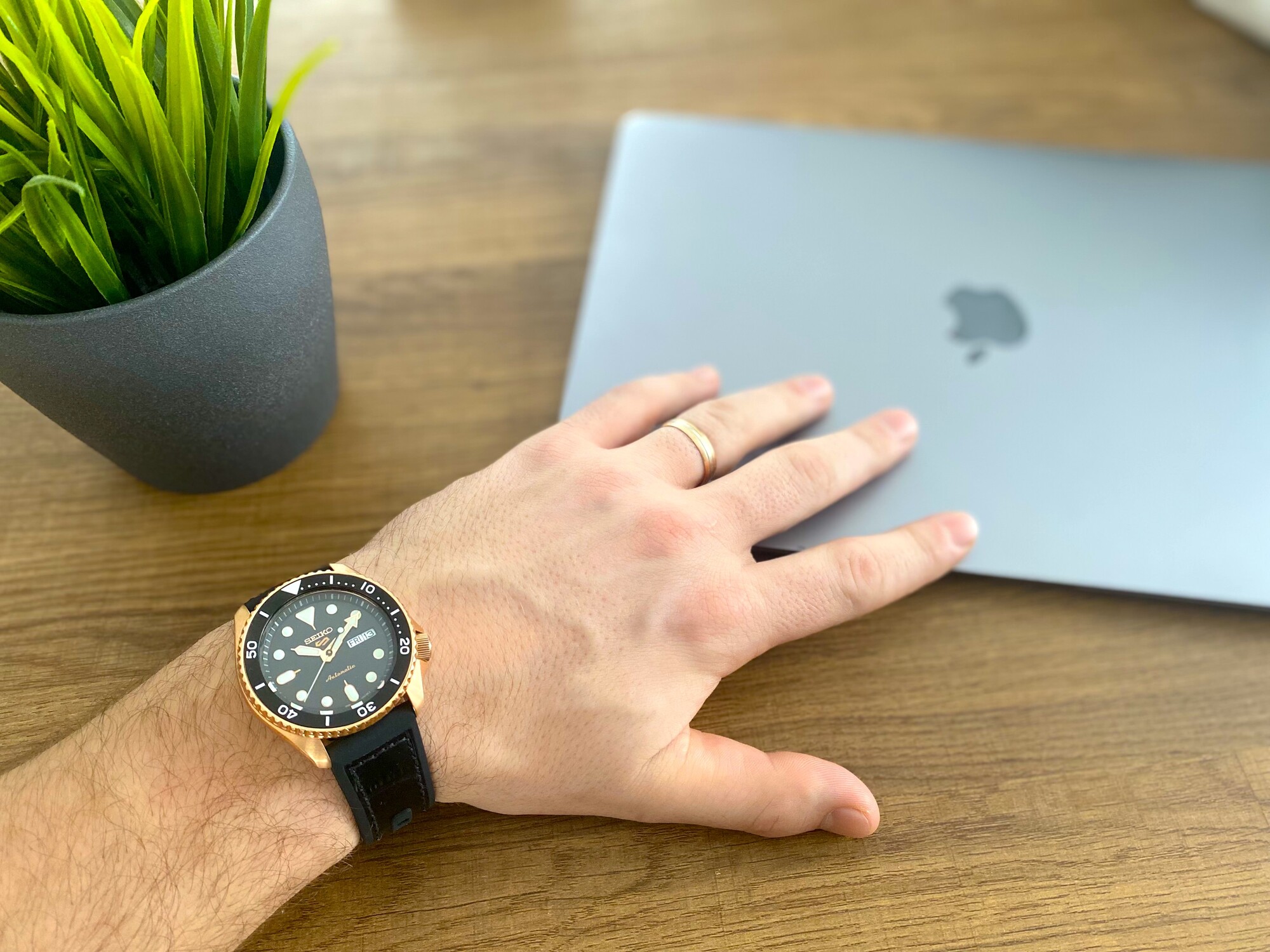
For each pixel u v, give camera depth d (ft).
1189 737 0.84
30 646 0.85
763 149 1.16
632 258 1.08
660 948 0.74
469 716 0.77
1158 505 0.92
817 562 0.85
